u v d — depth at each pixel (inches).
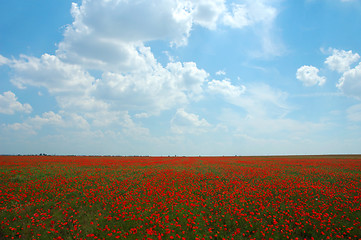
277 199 540.1
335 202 516.4
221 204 494.3
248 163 1453.0
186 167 1162.0
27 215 422.3
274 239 350.0
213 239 356.5
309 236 372.5
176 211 443.2
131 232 353.1
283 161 1656.0
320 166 1225.4
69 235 355.6
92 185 679.7
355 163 1430.9
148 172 934.4
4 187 605.9
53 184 653.9
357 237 357.7
